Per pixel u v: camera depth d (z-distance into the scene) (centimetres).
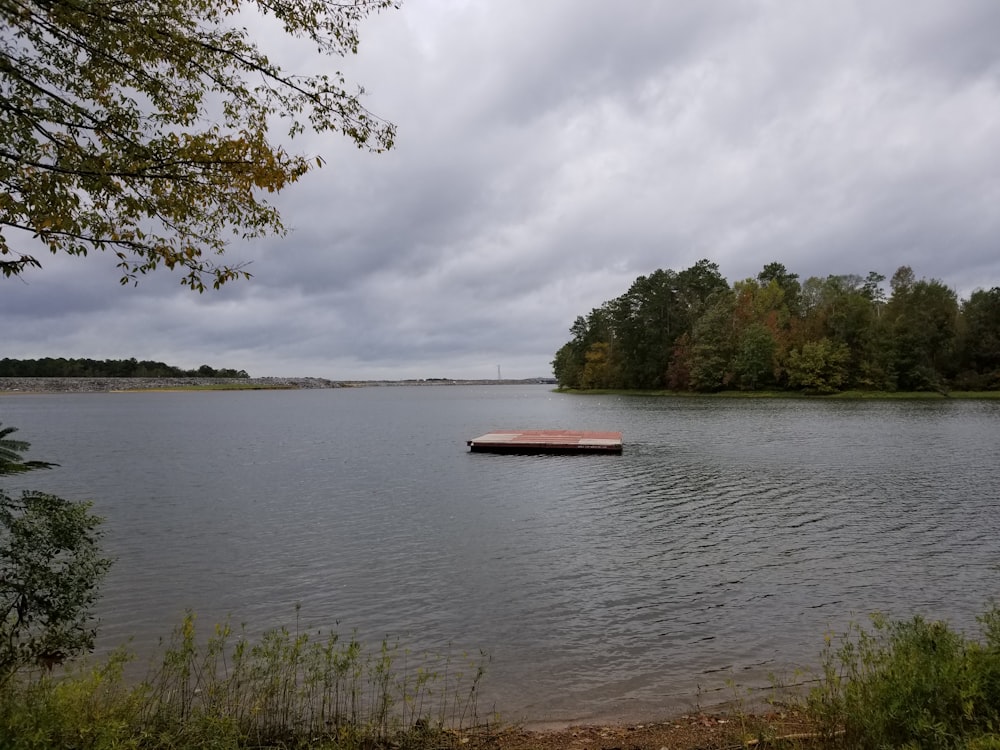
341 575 1129
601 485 2127
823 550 1274
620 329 11025
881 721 414
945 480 2122
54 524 479
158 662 742
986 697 411
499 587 1057
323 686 637
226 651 782
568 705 643
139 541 1384
